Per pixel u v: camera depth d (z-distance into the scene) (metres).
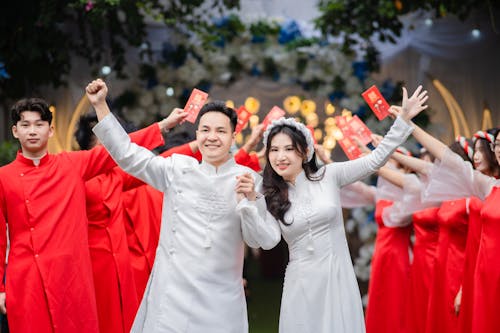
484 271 5.61
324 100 10.66
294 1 10.12
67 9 9.13
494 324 5.54
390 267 7.47
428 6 9.20
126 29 9.47
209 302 4.64
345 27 9.37
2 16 8.53
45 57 8.84
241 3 10.04
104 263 5.80
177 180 4.75
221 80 9.80
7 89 8.83
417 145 9.55
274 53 9.77
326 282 5.01
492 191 5.73
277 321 10.68
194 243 4.67
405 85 10.04
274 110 5.98
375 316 7.51
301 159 5.13
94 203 5.84
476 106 10.03
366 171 5.11
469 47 10.02
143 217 6.27
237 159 5.96
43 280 5.23
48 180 5.39
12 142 8.75
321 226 5.04
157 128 5.30
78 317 5.30
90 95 4.70
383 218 7.42
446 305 6.55
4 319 6.36
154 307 4.68
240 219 4.73
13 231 5.36
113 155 4.71
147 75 9.59
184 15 9.08
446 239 6.61
